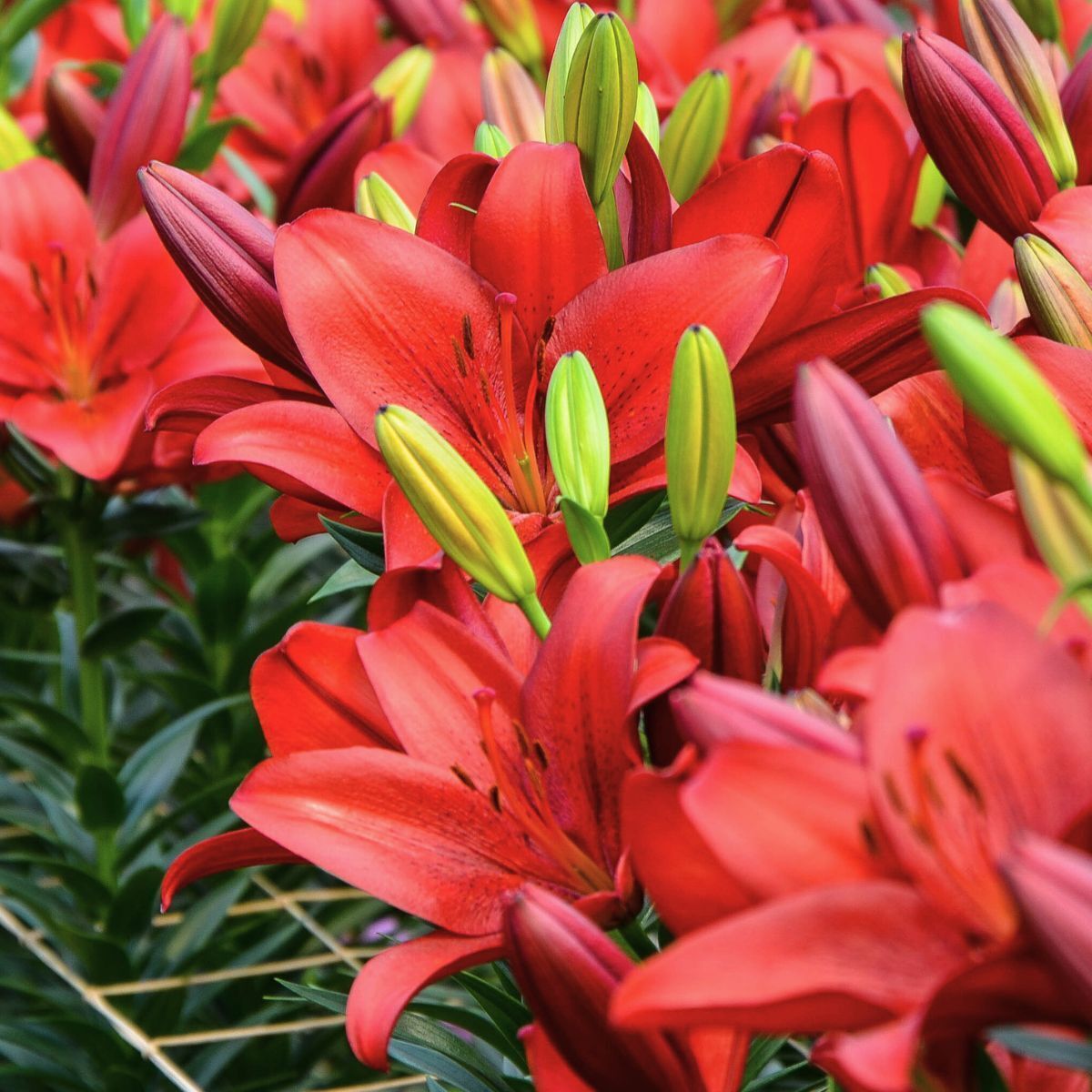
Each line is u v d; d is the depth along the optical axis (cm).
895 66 142
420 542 109
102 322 144
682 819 96
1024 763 95
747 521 119
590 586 104
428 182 129
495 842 106
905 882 95
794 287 114
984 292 127
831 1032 97
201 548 177
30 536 176
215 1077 164
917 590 98
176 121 147
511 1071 123
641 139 112
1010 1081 100
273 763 105
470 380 113
